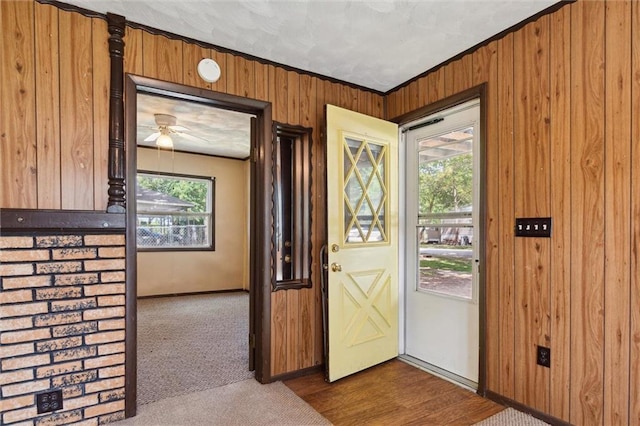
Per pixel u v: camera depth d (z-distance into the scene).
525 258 2.09
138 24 2.11
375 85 3.01
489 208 2.29
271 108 2.57
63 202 1.91
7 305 1.76
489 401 2.25
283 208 2.76
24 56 1.83
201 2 1.89
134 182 2.09
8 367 1.76
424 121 2.87
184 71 2.25
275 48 2.39
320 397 2.31
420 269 2.96
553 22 1.95
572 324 1.88
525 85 2.09
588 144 1.82
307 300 2.71
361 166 2.79
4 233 1.76
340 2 1.88
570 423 1.89
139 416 2.06
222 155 5.90
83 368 1.93
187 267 5.68
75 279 1.91
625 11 1.70
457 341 2.63
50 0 1.89
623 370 1.70
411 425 1.98
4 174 1.78
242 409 2.15
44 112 1.87
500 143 2.23
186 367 2.79
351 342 2.65
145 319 4.21
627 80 1.69
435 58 2.53
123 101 2.06
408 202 3.05
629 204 1.68
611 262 1.74
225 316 4.36
